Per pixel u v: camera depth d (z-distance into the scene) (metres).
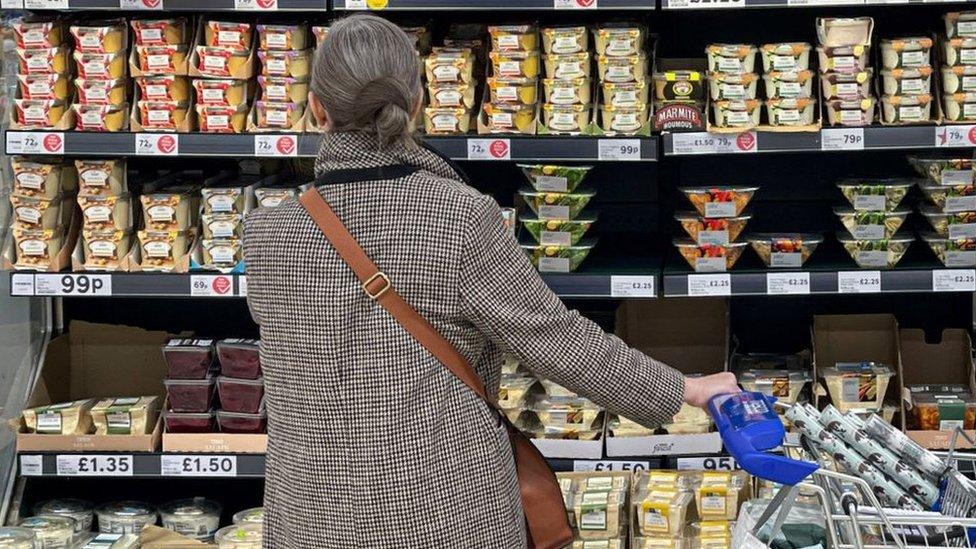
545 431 4.23
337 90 2.28
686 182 4.75
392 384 2.26
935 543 2.69
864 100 4.02
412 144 2.35
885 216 4.13
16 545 3.90
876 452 2.70
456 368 2.30
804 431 2.75
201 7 4.05
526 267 2.31
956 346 4.48
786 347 4.78
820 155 4.67
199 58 4.13
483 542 2.29
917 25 4.52
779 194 4.71
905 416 4.23
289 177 4.66
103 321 4.87
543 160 4.09
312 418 2.29
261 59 4.13
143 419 4.29
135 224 4.36
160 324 4.89
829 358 4.49
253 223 2.42
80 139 4.15
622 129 4.09
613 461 4.22
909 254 4.39
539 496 2.48
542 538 2.49
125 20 4.25
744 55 4.00
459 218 2.26
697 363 4.57
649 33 4.45
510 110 4.11
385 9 4.02
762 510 2.79
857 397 4.22
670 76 4.08
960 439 4.16
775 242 4.18
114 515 4.41
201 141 4.14
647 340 4.59
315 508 2.30
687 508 3.96
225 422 4.29
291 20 4.29
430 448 2.26
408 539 2.26
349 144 2.33
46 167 4.18
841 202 4.68
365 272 2.26
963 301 4.68
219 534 4.10
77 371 4.63
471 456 2.29
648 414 2.37
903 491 2.70
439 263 2.25
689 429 4.20
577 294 4.16
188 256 4.24
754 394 2.48
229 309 4.88
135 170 4.56
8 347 4.37
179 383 4.29
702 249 4.16
